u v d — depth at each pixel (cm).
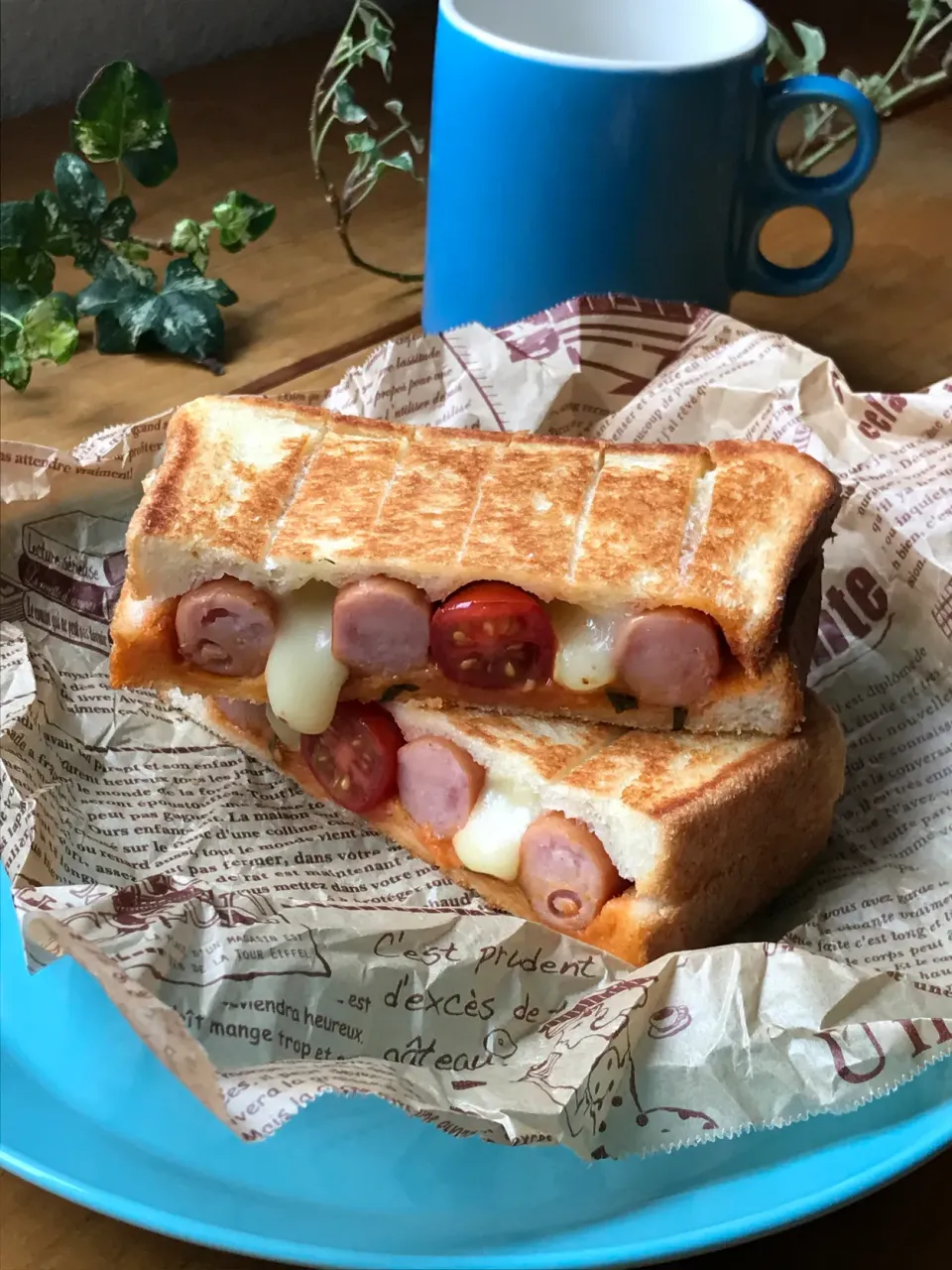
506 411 35
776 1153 23
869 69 44
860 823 30
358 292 43
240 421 32
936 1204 23
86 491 33
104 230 40
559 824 27
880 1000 24
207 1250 22
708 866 27
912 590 32
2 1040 24
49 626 31
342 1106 23
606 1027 23
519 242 35
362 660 29
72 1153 22
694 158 34
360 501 30
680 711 29
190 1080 22
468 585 28
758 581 28
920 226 44
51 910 24
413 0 55
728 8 36
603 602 28
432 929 25
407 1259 21
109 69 39
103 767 30
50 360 38
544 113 33
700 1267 22
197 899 25
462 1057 25
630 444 32
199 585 29
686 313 35
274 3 54
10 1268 21
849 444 34
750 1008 24
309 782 30
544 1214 22
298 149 49
